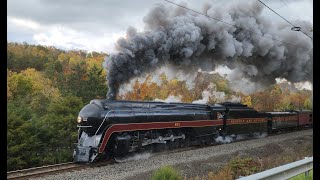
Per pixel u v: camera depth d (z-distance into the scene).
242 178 6.43
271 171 7.30
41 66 66.50
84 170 12.55
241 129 24.23
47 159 15.66
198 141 20.39
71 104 20.72
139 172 12.30
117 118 14.70
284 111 35.09
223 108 22.44
